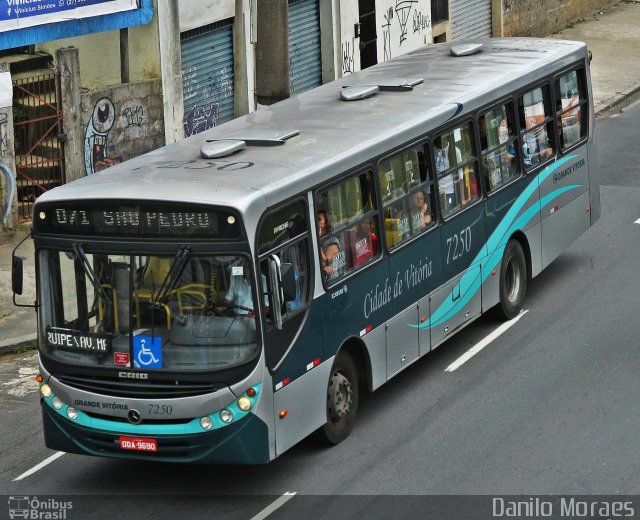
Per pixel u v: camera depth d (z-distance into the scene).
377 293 19.00
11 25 28.56
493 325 23.34
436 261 20.69
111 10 31.00
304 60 38.91
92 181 17.06
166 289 16.00
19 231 29.20
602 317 23.38
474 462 17.64
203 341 16.05
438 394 20.25
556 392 20.06
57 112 29.91
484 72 23.59
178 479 17.59
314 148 18.53
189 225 15.93
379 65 25.03
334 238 17.95
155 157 18.47
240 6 35.25
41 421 19.95
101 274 16.33
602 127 39.28
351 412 18.73
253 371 16.02
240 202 15.83
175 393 16.11
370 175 18.89
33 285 26.39
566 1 53.41
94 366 16.47
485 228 22.27
